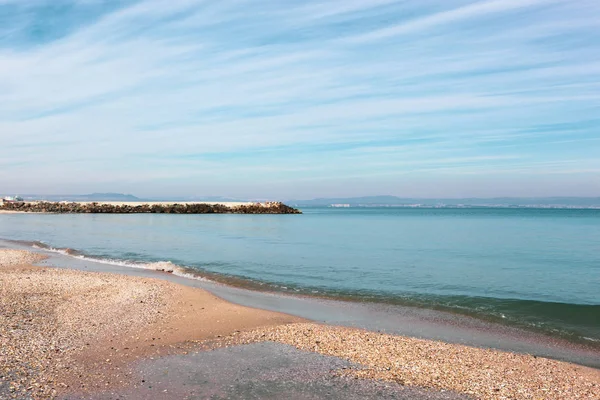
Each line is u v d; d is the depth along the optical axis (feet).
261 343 42.14
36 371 33.17
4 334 41.29
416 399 30.17
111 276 78.18
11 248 128.36
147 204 436.35
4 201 445.78
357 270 93.76
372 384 32.58
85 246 137.59
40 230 202.08
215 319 50.85
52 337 41.68
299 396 30.19
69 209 404.77
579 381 34.32
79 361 35.96
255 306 59.93
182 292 65.21
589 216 513.04
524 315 56.75
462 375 34.81
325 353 39.45
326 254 122.01
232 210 449.06
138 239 162.40
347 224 299.99
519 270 96.17
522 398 30.83
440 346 42.65
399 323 52.49
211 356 38.22
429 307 60.95
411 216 506.07
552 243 161.38
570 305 61.82
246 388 31.40
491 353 41.09
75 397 29.09
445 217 473.26
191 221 297.33
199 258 111.55
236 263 102.94
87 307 54.29
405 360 37.96
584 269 98.27
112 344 40.78
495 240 173.37
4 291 61.26
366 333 46.62
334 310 58.70
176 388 31.12
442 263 106.01
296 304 61.93
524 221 365.81
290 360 37.45
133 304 56.49
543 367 37.42
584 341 46.34
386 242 161.48
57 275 78.02
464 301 64.54
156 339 42.78
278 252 126.00
